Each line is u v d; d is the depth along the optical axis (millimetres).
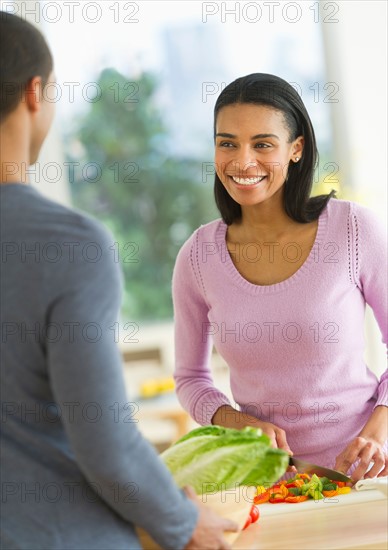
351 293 2246
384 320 2295
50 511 1408
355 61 5691
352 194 5465
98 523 1423
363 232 2232
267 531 1724
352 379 2248
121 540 1434
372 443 2094
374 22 5668
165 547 1451
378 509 1805
